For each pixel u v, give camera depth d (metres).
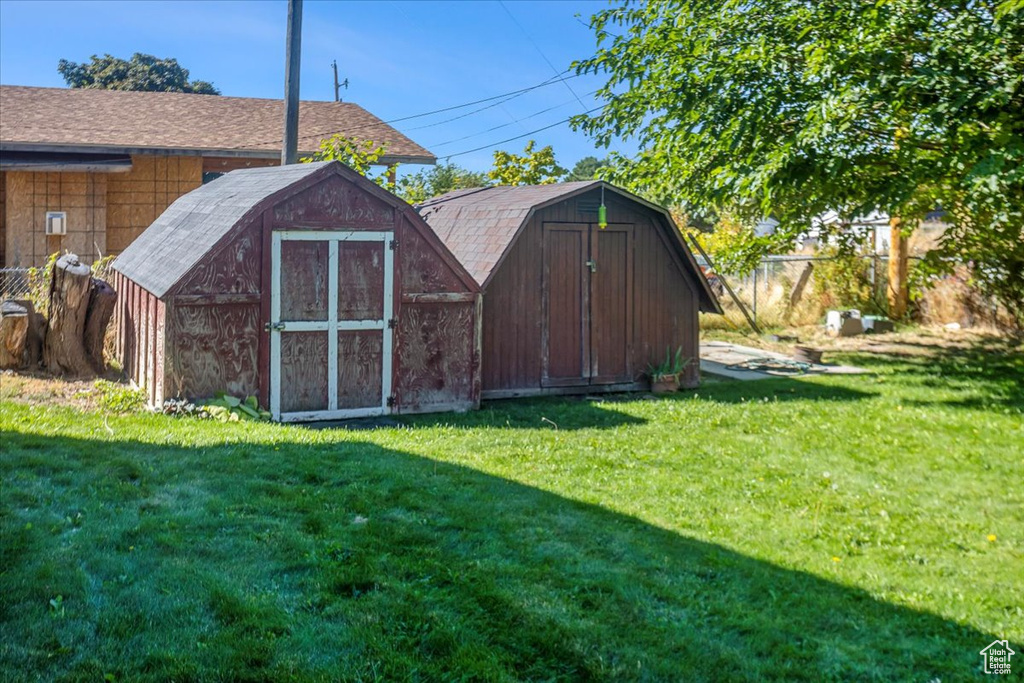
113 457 7.55
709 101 13.65
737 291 23.75
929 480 8.78
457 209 15.04
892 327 21.00
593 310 13.41
